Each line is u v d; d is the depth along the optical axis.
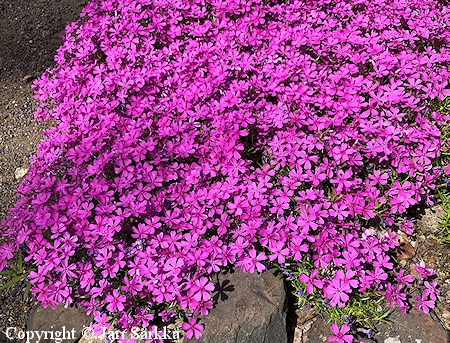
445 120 0.40
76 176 0.32
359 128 0.36
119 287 0.31
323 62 0.42
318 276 0.32
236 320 0.29
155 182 0.32
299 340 0.32
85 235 0.30
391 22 0.43
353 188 0.34
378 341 0.31
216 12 0.44
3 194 0.42
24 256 0.32
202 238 0.32
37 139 0.47
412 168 0.34
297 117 0.35
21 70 0.54
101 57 0.45
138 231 0.30
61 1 0.62
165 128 0.35
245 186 0.33
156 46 0.44
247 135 0.36
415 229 0.37
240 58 0.40
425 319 0.32
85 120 0.37
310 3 0.45
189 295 0.29
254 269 0.31
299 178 0.33
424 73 0.39
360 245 0.33
